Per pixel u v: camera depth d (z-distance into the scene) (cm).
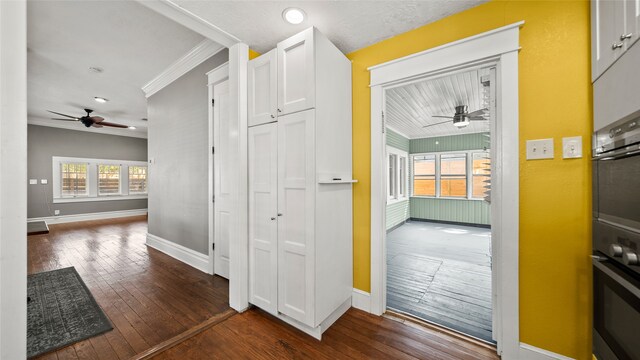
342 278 197
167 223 370
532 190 143
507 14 150
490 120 162
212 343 165
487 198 187
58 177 646
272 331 178
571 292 134
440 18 172
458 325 186
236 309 206
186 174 332
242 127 203
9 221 93
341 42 201
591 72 127
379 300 198
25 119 96
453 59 165
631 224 92
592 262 124
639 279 90
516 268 145
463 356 152
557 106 137
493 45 152
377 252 200
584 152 131
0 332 91
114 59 310
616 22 103
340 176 194
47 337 171
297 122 171
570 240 134
